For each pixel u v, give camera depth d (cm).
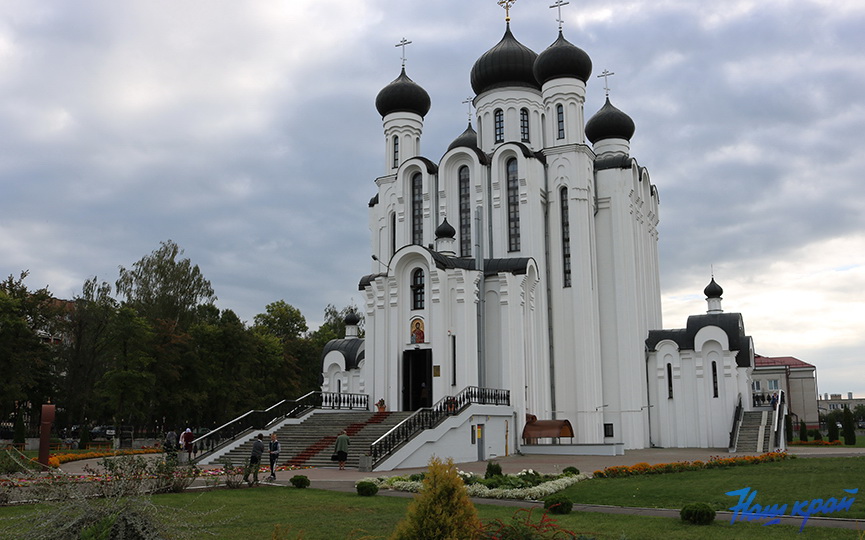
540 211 5091
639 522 1661
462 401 3831
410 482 2362
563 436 4322
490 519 1673
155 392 6166
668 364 5406
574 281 5031
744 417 5116
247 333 7056
